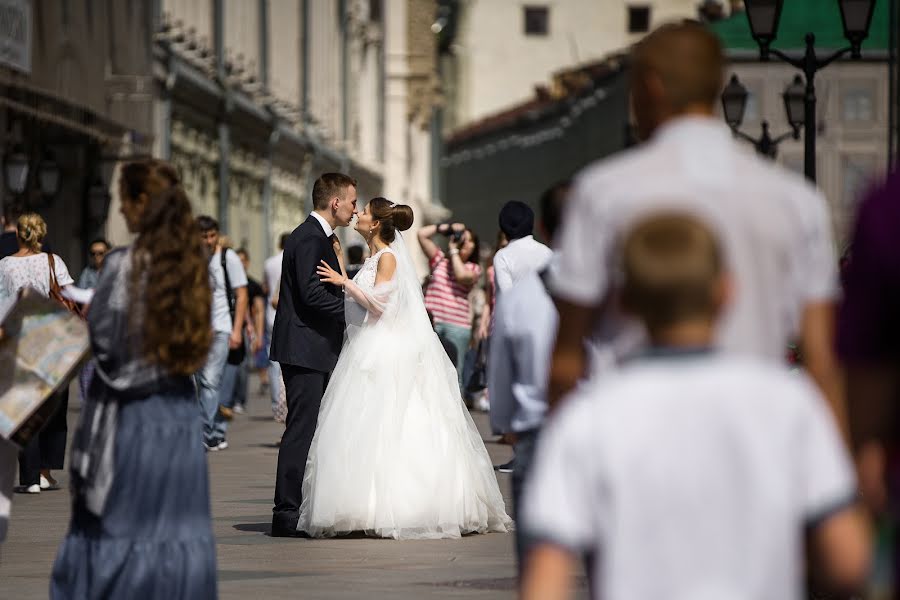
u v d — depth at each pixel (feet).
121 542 36.58
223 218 219.82
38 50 135.74
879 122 291.99
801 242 24.23
